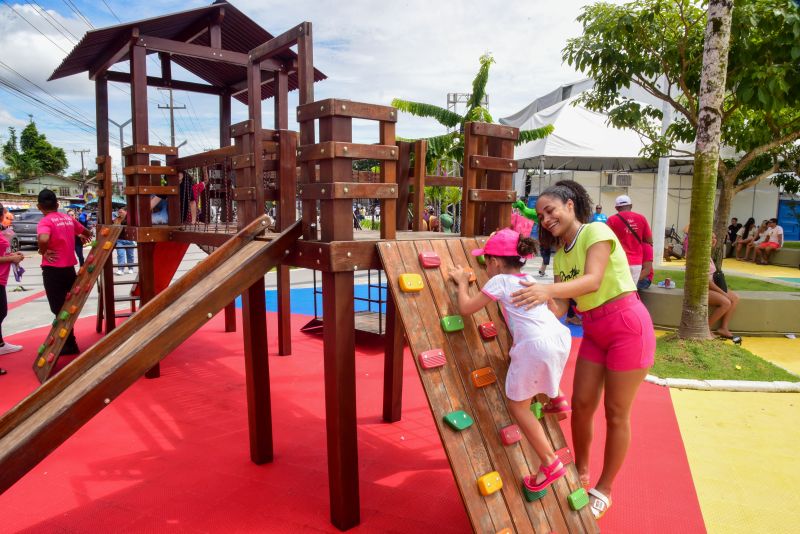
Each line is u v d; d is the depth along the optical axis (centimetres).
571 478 273
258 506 304
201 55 571
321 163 285
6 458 204
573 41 798
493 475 240
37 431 210
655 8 714
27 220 2069
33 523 288
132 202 570
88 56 588
